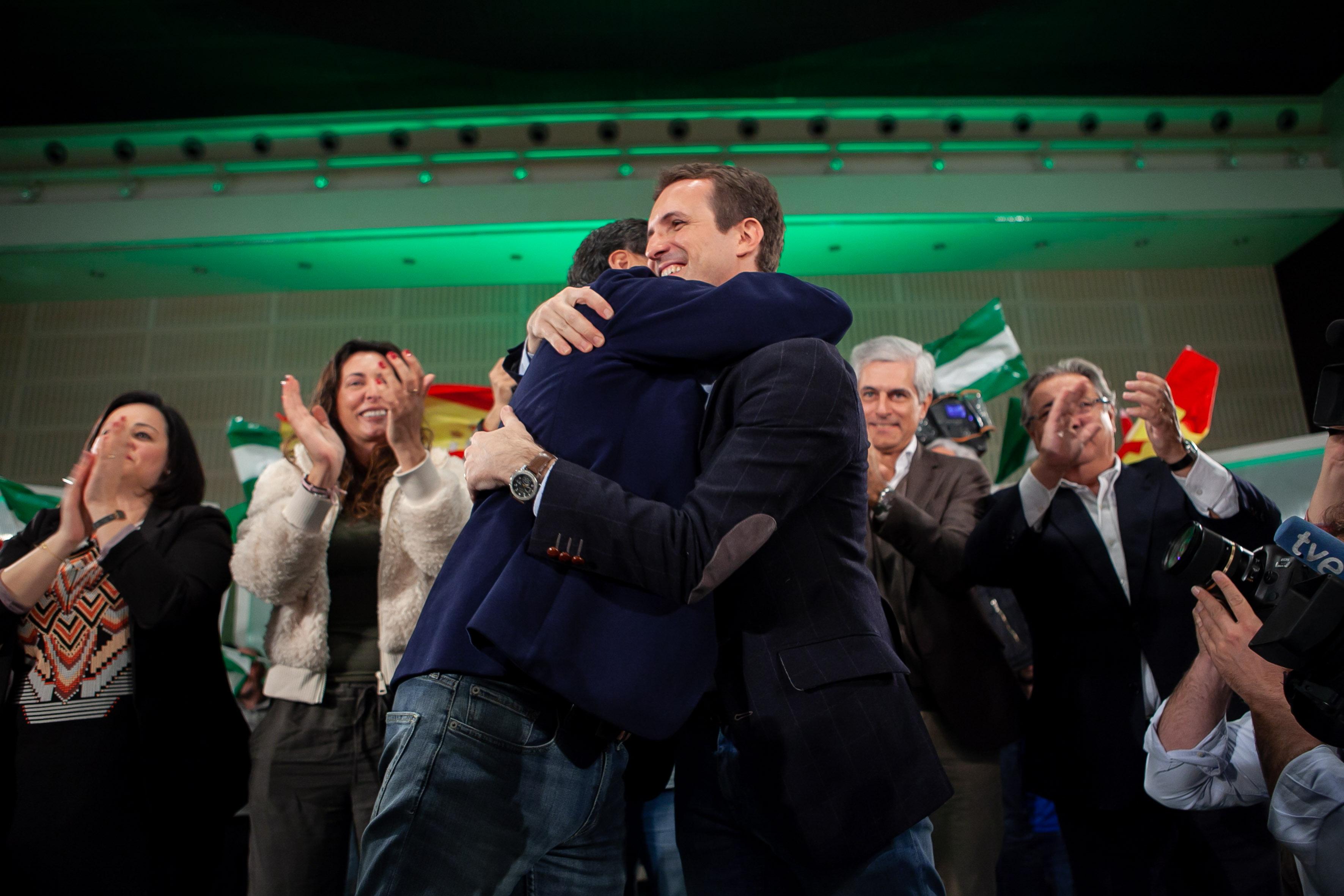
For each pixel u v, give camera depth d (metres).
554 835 1.04
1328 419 1.13
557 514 0.99
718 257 1.35
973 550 1.99
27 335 7.65
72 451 7.39
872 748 1.09
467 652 1.00
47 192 6.73
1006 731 1.94
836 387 1.09
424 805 0.96
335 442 1.94
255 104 6.86
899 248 7.38
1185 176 6.88
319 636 1.92
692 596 0.97
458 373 7.48
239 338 7.62
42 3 5.80
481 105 6.98
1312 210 6.84
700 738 1.31
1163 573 1.93
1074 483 2.09
